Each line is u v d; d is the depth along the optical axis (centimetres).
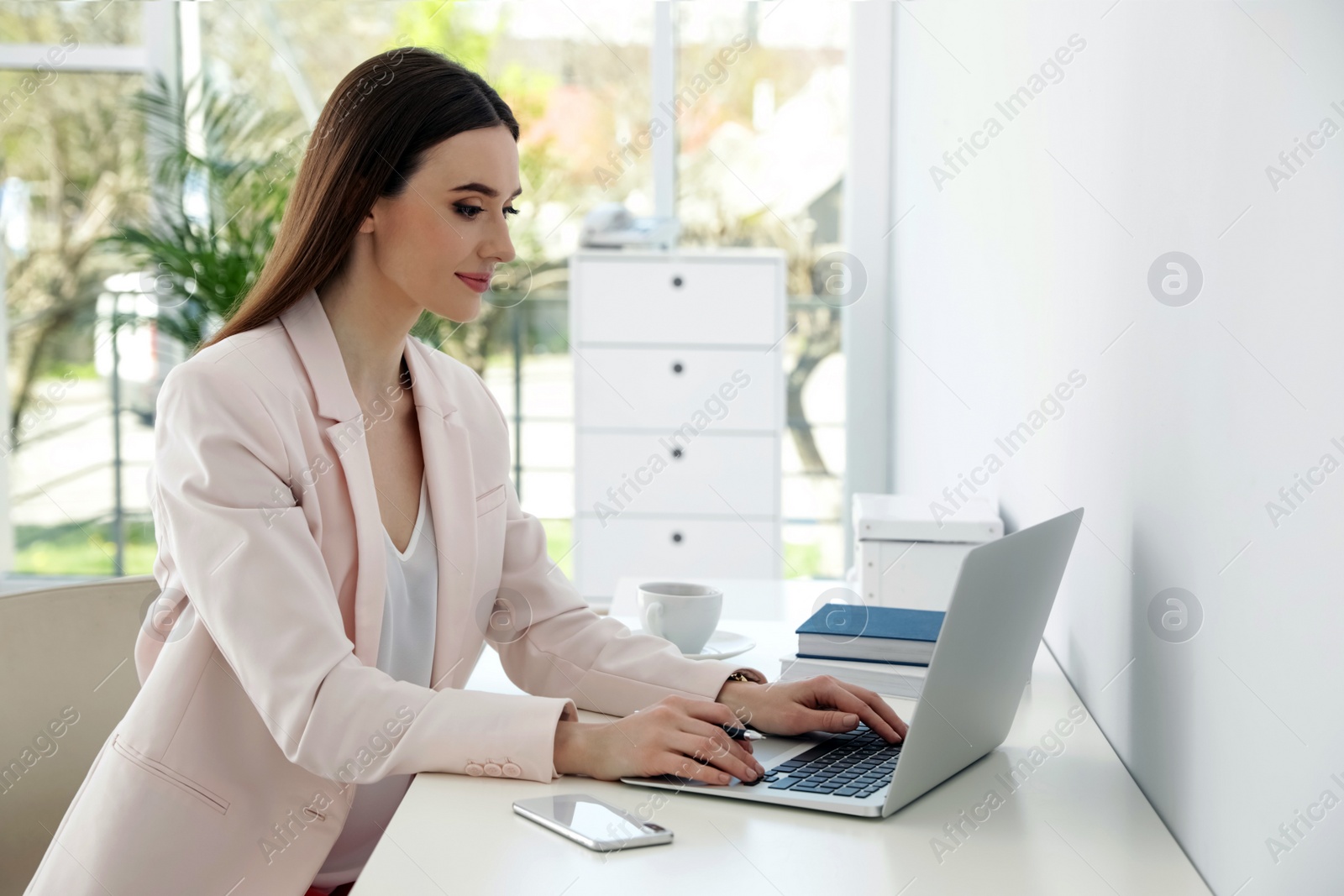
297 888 106
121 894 103
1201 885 80
